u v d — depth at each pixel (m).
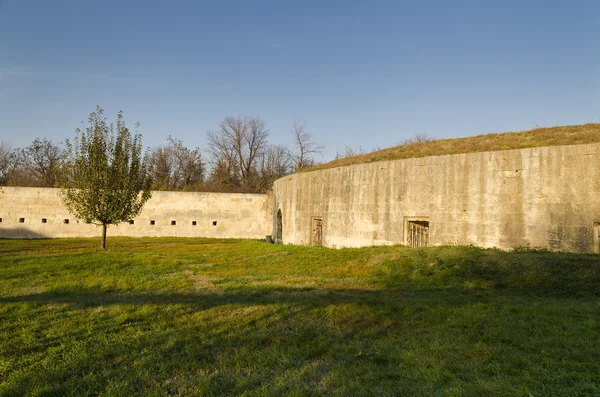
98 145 18.09
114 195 18.22
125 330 6.04
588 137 12.54
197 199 29.62
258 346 5.37
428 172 13.30
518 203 11.41
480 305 7.11
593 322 5.95
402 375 4.36
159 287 9.57
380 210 14.75
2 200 27.00
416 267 10.63
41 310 7.22
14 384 4.22
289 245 18.83
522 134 15.07
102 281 10.17
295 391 3.98
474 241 12.16
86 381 4.31
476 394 3.85
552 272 9.03
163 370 4.62
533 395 3.80
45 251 17.77
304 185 19.25
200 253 17.02
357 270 11.20
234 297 8.27
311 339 5.61
